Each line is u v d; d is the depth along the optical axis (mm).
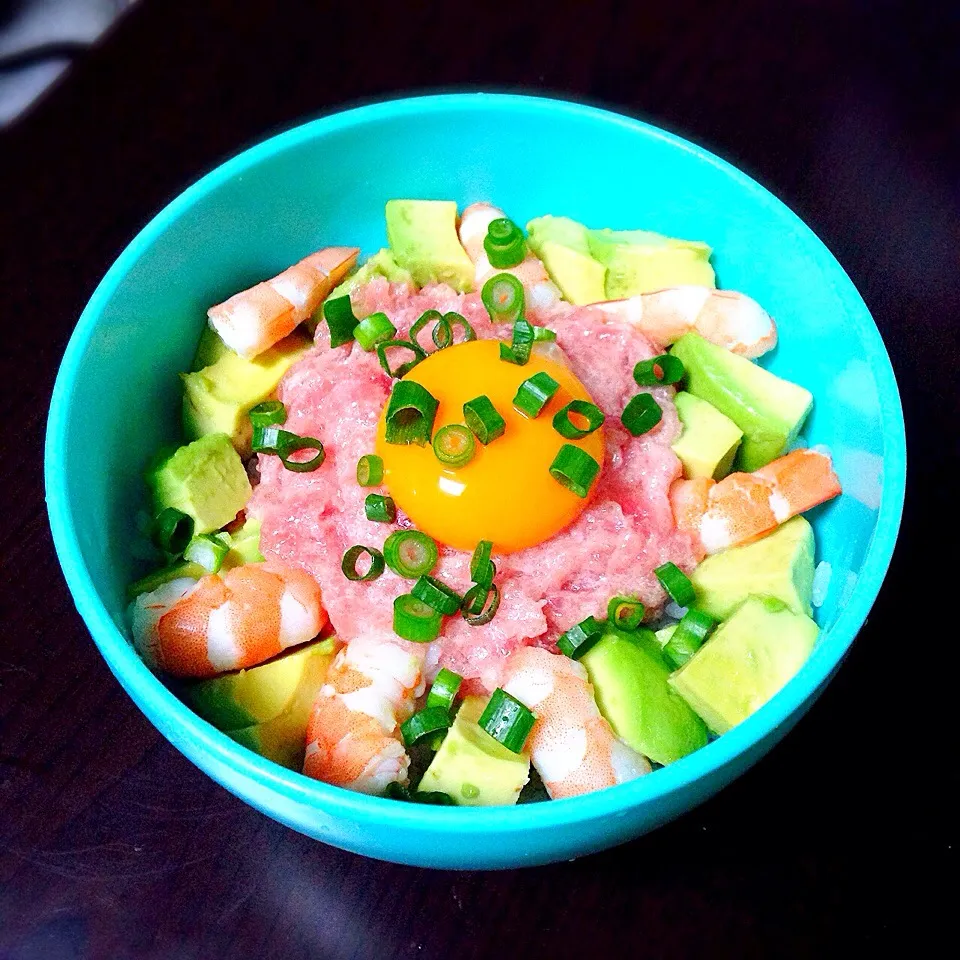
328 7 293
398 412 202
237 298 230
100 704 222
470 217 248
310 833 186
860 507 212
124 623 208
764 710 173
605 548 212
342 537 216
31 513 239
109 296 212
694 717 204
